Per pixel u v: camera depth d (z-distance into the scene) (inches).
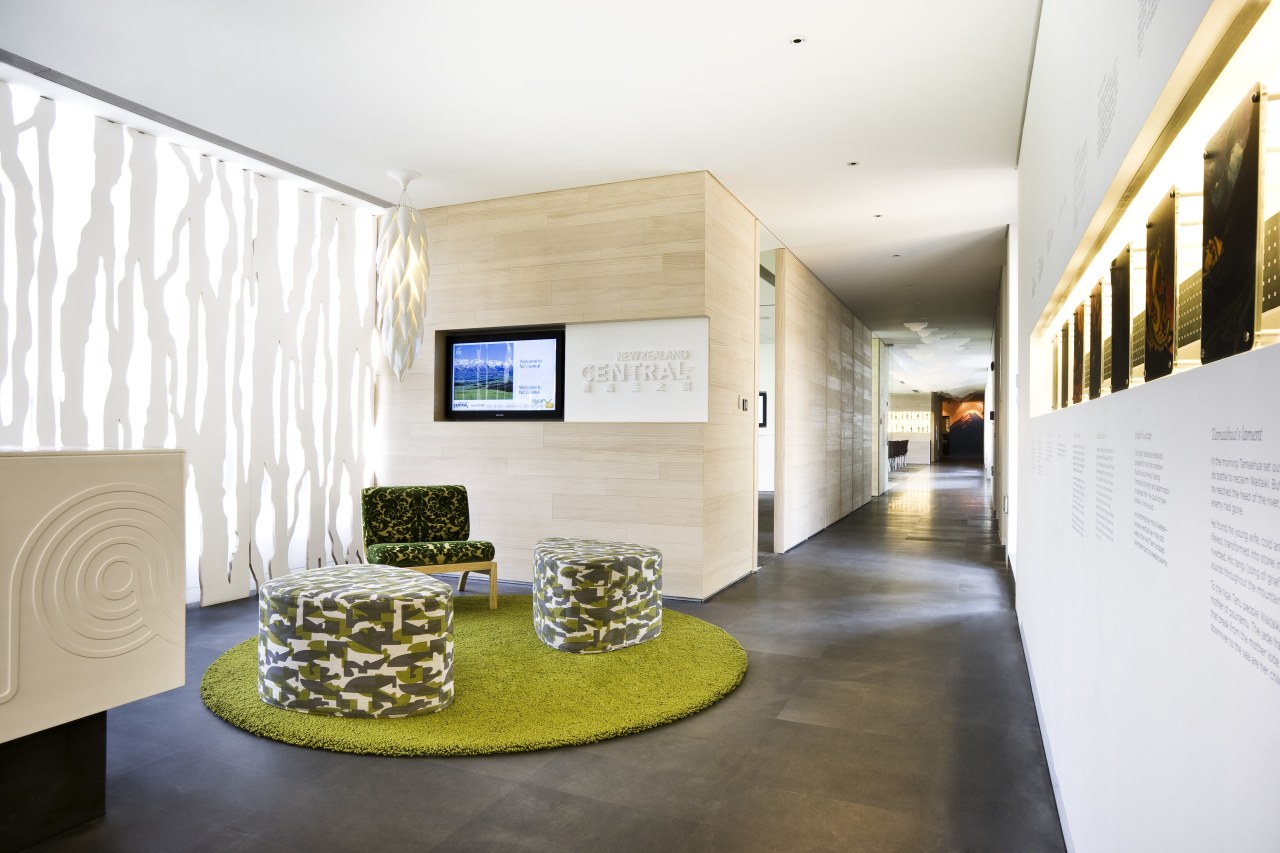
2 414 177.2
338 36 156.1
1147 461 52.2
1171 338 50.7
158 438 209.3
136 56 165.3
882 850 93.8
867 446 561.0
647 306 238.5
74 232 191.0
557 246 252.1
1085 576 79.4
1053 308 115.5
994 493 474.9
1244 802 32.8
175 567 104.6
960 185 244.1
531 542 254.5
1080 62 80.4
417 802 104.9
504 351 264.8
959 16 145.4
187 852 92.1
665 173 235.5
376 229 285.4
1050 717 113.7
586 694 145.1
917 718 137.3
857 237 310.2
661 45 158.4
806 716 138.0
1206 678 38.5
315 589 138.1
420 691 134.2
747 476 270.1
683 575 232.7
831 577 268.4
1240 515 33.8
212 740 124.6
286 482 247.3
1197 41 36.0
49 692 90.5
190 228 218.2
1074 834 85.4
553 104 187.5
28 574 88.7
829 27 150.6
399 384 278.1
